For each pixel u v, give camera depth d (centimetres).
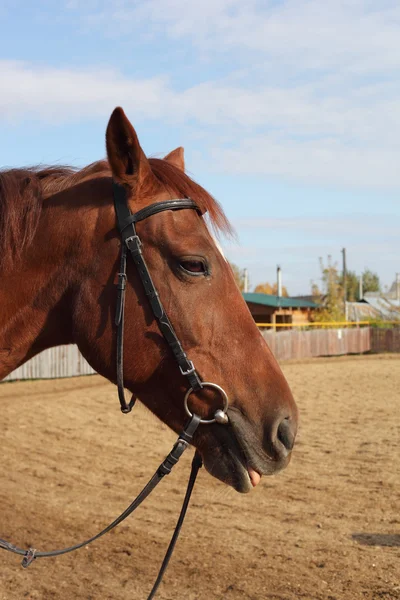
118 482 855
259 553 594
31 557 287
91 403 1461
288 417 272
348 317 4538
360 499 761
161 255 269
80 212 278
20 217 277
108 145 262
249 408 269
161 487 829
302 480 845
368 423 1222
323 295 4541
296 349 2956
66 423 1238
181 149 345
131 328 269
